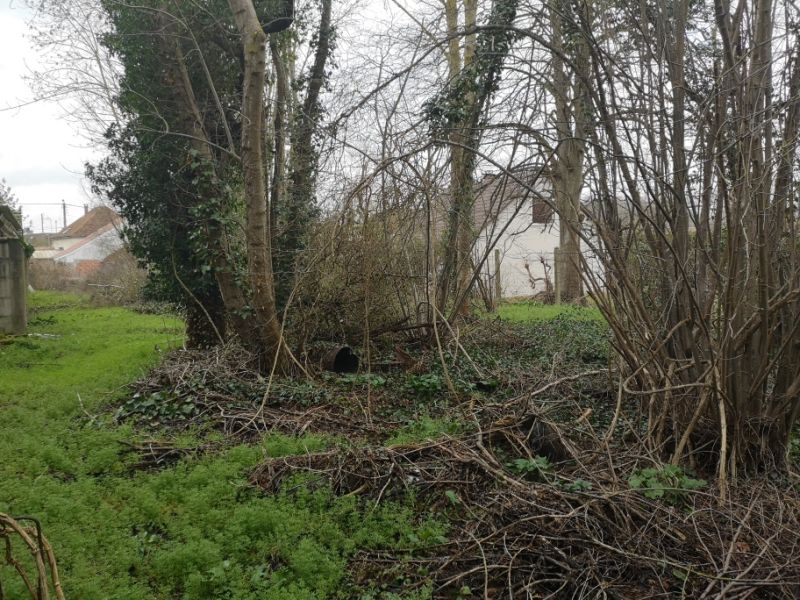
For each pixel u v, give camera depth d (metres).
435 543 4.29
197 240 9.80
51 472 5.45
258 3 10.41
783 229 5.48
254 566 4.00
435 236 9.84
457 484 4.96
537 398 7.15
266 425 6.69
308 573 3.85
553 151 6.43
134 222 11.12
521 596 3.77
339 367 9.57
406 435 6.14
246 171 8.32
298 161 10.43
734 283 5.23
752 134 5.08
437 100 9.05
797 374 5.28
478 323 11.30
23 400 7.63
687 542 4.15
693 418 5.20
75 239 48.94
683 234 5.75
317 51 11.26
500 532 4.21
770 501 4.72
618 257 5.79
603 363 9.34
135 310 20.50
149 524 4.57
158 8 9.58
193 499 4.64
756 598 3.66
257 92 8.07
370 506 4.73
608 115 5.95
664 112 5.77
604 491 4.51
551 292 20.80
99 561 3.94
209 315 10.59
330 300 9.23
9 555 3.14
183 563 3.88
